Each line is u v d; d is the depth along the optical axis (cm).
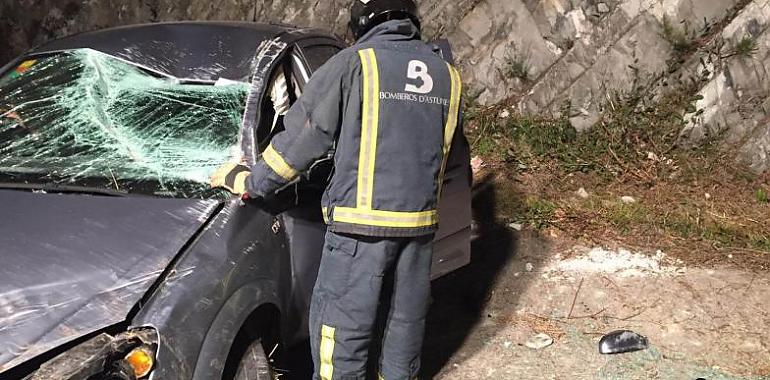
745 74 539
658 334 375
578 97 582
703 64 550
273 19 735
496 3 625
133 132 308
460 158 353
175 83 314
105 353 208
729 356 357
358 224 258
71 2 855
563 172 545
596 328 382
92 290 225
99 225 252
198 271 243
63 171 290
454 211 359
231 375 260
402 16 271
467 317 395
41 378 198
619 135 555
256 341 271
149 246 244
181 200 268
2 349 206
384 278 281
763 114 535
